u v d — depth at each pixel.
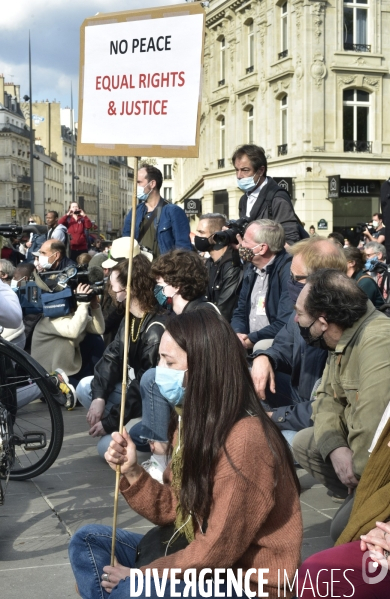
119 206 161.50
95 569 2.97
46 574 3.94
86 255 11.99
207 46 41.75
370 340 3.71
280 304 5.86
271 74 34.28
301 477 5.51
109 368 5.74
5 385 5.27
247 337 5.84
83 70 3.73
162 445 5.03
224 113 39.72
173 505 2.98
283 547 2.52
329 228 32.16
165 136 3.55
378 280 9.10
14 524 4.64
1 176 103.62
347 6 32.31
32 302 8.01
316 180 31.81
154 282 5.54
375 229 16.78
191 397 2.54
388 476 2.97
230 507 2.44
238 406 2.52
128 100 3.63
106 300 8.56
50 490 5.29
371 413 3.61
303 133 31.98
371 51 32.53
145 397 5.02
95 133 3.71
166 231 7.80
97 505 4.97
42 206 109.94
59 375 5.58
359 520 2.91
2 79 104.56
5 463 4.82
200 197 44.69
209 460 2.50
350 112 32.56
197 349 2.56
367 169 32.53
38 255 8.84
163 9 3.55
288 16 32.81
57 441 5.32
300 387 4.99
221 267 6.70
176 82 3.54
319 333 3.85
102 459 6.05
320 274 3.85
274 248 5.99
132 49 3.62
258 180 7.14
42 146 112.31
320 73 31.77
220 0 39.22
